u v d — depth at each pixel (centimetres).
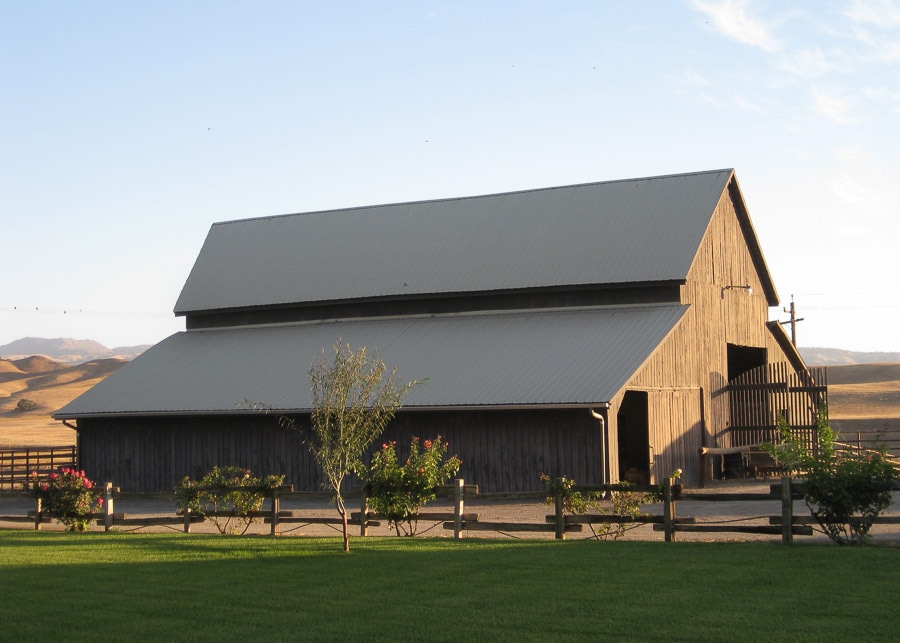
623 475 3303
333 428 1814
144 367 3981
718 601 1211
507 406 2923
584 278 3556
